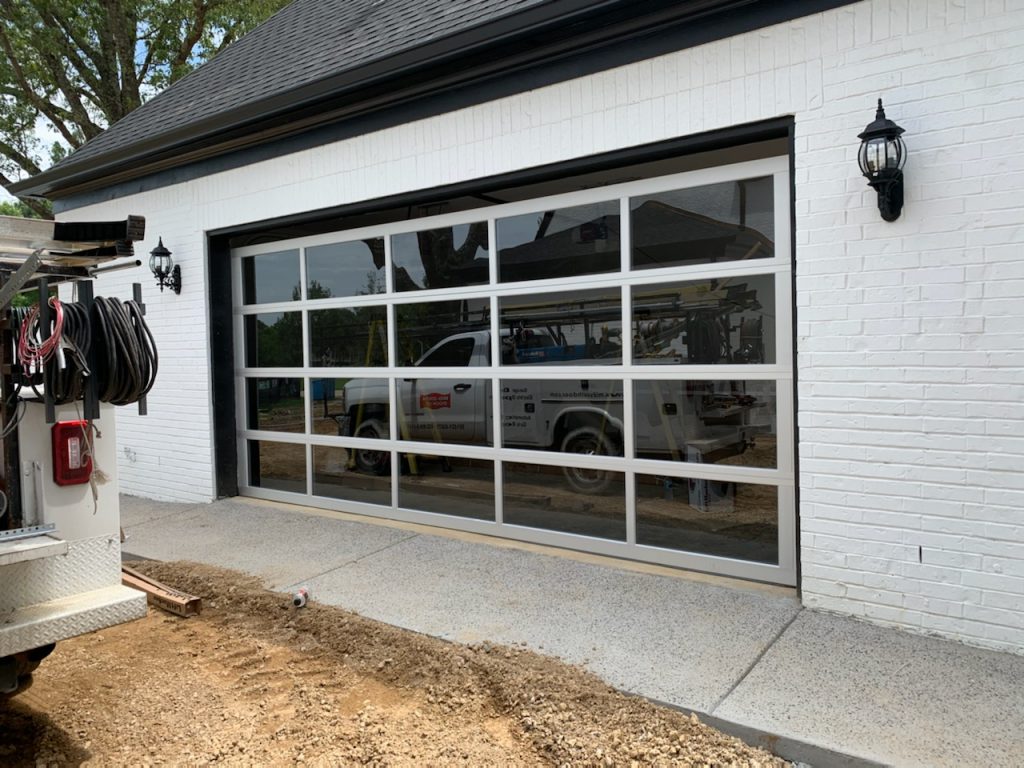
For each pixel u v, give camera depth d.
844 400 3.83
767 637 3.67
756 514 4.50
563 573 4.76
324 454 6.80
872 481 3.77
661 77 4.41
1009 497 3.43
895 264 3.67
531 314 5.40
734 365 4.49
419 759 2.86
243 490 7.42
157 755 2.98
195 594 4.71
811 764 2.73
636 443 4.94
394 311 6.21
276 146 6.45
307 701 3.38
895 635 3.65
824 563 3.93
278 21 9.13
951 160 3.52
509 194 5.57
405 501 6.26
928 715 2.91
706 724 2.97
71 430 3.19
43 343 2.96
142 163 7.33
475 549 5.36
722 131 4.23
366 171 5.91
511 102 5.06
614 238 4.96
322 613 4.23
